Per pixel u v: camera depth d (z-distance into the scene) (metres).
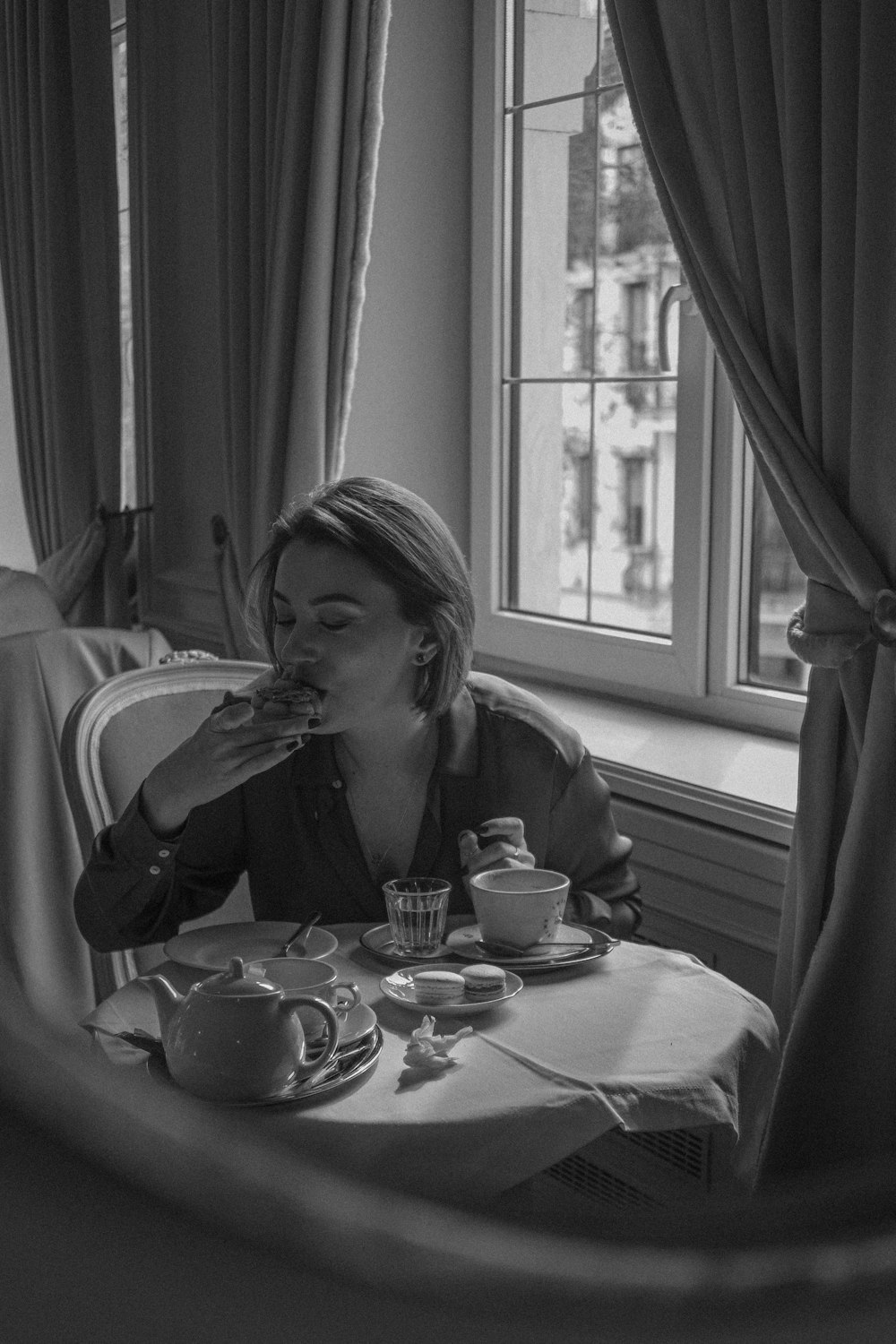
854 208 1.47
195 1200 0.38
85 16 3.44
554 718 1.58
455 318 2.80
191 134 3.21
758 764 2.08
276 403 2.54
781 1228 0.44
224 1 2.67
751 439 1.66
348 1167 0.92
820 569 1.59
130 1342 0.38
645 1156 1.24
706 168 1.66
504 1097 0.98
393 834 1.45
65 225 3.61
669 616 2.47
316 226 2.40
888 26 1.39
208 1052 0.96
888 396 1.45
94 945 1.42
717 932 1.96
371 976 1.24
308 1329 0.39
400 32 2.64
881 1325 0.42
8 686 2.44
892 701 1.48
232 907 1.73
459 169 2.75
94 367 3.58
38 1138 0.37
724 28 1.59
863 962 1.53
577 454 2.61
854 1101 1.54
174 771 1.29
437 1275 0.40
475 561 2.85
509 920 1.26
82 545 3.64
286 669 1.32
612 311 2.49
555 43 2.54
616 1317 0.41
